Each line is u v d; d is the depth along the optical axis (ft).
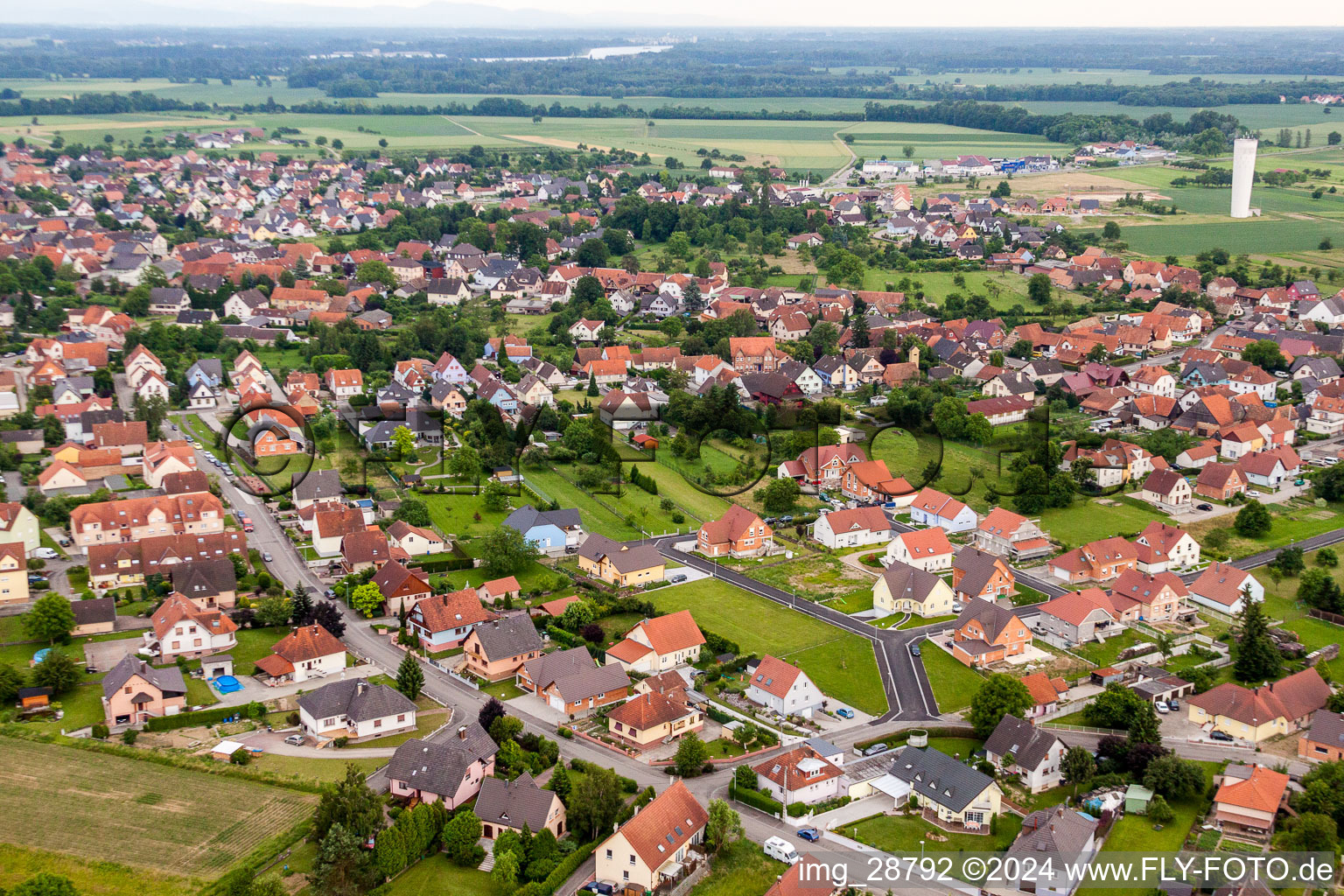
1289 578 647.15
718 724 491.31
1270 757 468.34
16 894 340.39
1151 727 469.57
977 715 480.64
